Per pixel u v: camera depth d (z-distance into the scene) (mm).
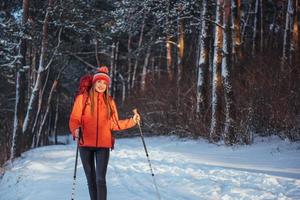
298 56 20875
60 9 21859
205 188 8711
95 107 6996
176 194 8352
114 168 11906
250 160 13047
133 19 24156
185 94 22797
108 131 7047
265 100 17688
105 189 6887
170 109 24062
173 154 15078
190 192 8492
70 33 25469
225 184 9031
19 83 18875
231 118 17016
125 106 30672
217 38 18641
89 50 31938
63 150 17375
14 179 11812
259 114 17703
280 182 8961
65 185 9805
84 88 7102
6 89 30797
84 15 23266
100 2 27953
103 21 24406
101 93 7109
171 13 21562
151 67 42719
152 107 25859
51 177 11008
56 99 36500
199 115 20484
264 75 19344
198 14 23453
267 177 9430
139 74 41344
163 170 11312
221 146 16859
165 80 28438
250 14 36406
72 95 42625
